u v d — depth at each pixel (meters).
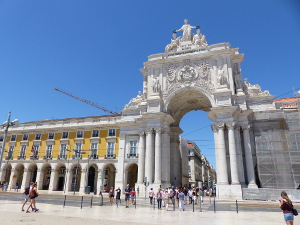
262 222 5.67
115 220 5.58
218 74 14.26
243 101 13.74
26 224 4.61
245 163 13.10
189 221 5.71
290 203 3.86
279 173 11.98
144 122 15.67
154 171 14.41
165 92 15.54
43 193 15.70
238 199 11.85
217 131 13.35
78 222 5.08
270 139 12.67
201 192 11.61
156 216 6.54
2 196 12.46
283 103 13.81
